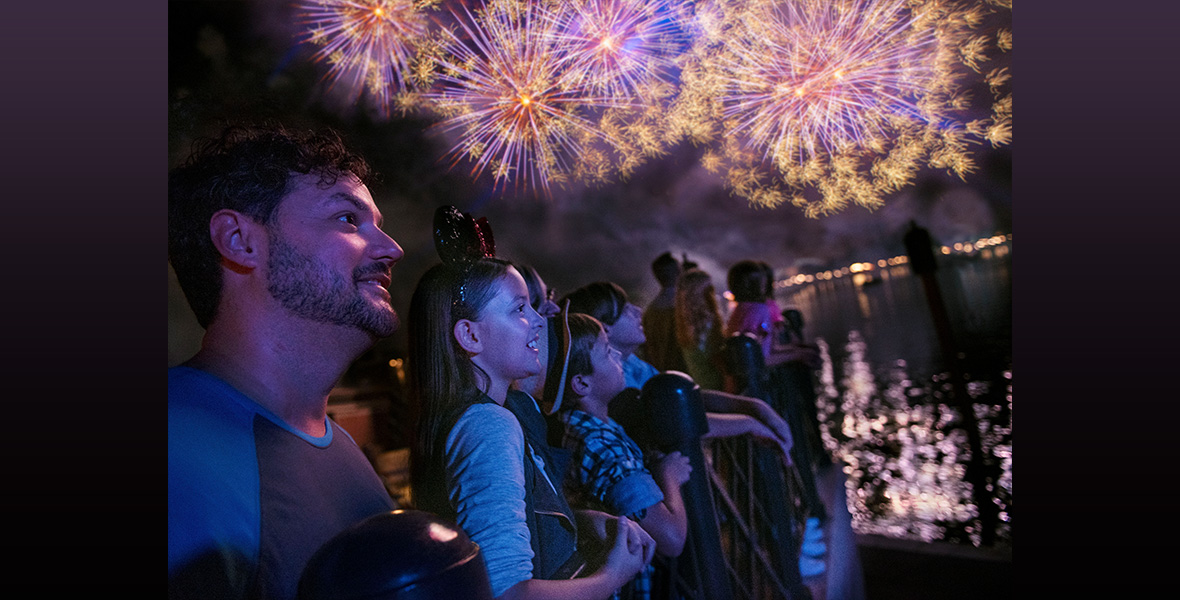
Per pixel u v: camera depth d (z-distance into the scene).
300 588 0.67
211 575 0.74
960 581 2.84
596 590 1.08
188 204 0.89
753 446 2.29
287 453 0.86
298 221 0.90
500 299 1.13
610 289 1.87
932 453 9.52
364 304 0.94
